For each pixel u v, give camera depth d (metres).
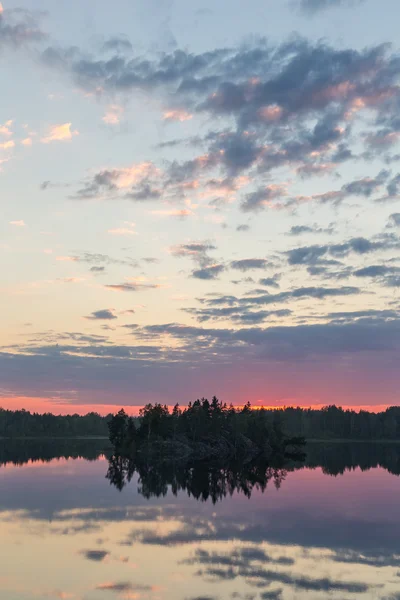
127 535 42.22
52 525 45.97
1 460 138.00
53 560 34.72
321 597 28.12
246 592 28.72
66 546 38.31
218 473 108.25
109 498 63.53
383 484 84.56
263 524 47.72
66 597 27.84
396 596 28.36
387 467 126.31
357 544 39.91
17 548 37.75
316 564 34.31
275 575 31.83
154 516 51.31
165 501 61.88
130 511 54.00
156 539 40.88
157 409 196.62
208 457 179.25
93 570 32.56
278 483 86.19
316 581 30.73
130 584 29.95
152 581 30.48
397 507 58.75
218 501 62.53
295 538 41.84
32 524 46.34
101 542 39.59
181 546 38.69
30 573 31.95
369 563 34.69
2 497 63.31
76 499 62.28
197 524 47.34
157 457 169.75
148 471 110.50
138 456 171.12
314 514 53.59
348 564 34.38
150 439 185.12
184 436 198.62
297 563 34.50
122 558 35.28
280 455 190.62
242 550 37.72
